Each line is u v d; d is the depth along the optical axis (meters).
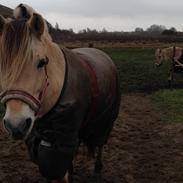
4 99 1.10
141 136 2.81
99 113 1.55
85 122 1.47
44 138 1.31
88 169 2.05
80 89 1.34
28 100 1.10
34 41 1.13
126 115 3.59
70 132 1.32
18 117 1.08
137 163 2.20
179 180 1.98
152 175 2.03
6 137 2.64
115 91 1.75
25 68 1.09
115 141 2.63
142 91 5.23
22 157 2.25
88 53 1.72
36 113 1.16
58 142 1.31
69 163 1.37
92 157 2.00
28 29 1.11
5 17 1.22
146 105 4.16
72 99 1.29
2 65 1.10
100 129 1.71
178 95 4.48
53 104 1.25
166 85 5.63
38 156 1.36
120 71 6.58
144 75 6.30
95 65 1.57
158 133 2.90
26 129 1.10
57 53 1.28
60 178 1.40
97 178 1.93
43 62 1.14
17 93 1.09
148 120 3.37
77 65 1.38
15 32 1.09
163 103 4.12
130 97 4.76
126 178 1.97
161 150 2.47
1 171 2.03
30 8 1.23
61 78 1.26
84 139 1.65
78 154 2.27
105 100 1.57
